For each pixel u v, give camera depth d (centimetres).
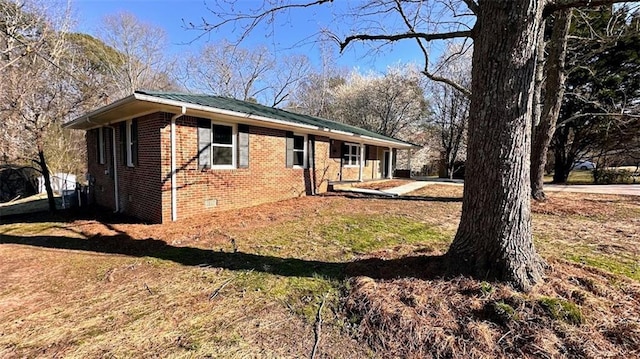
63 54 1054
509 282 251
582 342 188
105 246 484
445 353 192
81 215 801
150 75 2341
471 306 228
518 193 257
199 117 690
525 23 243
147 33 2244
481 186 268
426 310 230
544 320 206
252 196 830
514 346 190
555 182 1708
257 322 240
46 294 306
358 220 639
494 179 259
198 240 493
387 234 518
